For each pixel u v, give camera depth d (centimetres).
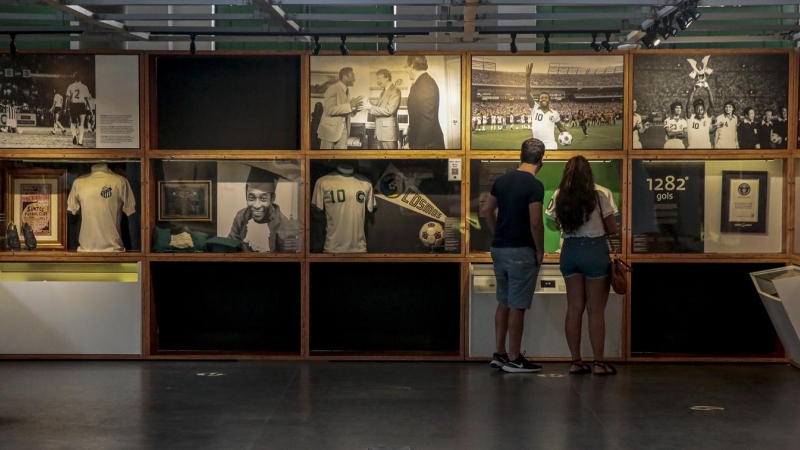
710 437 554
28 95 794
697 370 765
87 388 684
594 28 706
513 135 792
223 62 815
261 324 841
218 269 838
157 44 815
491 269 792
